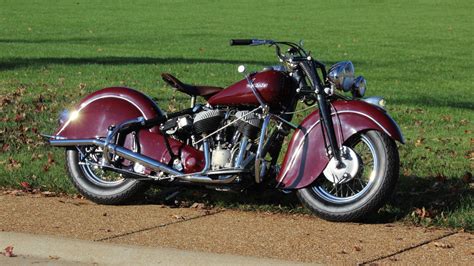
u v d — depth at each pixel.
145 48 31.41
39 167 10.55
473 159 11.59
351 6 58.59
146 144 8.85
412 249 7.41
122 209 8.91
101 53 28.34
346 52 32.25
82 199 9.34
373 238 7.75
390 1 62.28
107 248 7.32
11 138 12.53
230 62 26.53
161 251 7.23
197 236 7.85
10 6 53.75
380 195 8.04
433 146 12.72
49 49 28.88
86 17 47.50
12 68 22.48
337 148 8.18
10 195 9.45
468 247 7.45
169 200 8.87
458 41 37.97
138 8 54.66
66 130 9.22
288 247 7.48
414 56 31.39
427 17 51.41
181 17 48.78
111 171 8.96
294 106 8.63
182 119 8.76
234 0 62.16
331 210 8.21
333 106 8.31
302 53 8.81
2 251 7.41
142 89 18.80
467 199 8.92
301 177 8.31
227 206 9.01
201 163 8.64
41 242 7.48
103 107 9.20
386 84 22.80
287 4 59.59
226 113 8.62
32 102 16.06
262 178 8.40
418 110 17.17
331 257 7.18
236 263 6.96
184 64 25.22
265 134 8.45
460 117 16.38
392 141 8.16
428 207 8.73
